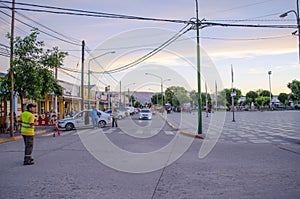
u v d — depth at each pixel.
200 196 6.11
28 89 19.75
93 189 6.62
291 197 6.00
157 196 6.11
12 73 18.77
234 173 8.20
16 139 18.03
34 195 6.16
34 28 19.67
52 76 20.67
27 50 19.47
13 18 18.69
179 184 7.07
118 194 6.25
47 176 7.83
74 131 23.28
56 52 20.78
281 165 9.34
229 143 15.42
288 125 27.91
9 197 6.02
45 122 27.42
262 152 12.23
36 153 11.73
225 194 6.24
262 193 6.29
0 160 10.24
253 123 31.36
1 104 23.56
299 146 14.12
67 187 6.78
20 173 8.17
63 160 10.17
